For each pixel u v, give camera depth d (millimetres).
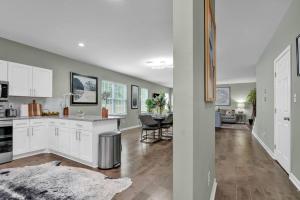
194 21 1155
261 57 4785
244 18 2770
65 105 4750
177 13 1158
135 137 5672
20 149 3391
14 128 3299
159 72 6926
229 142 4973
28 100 3980
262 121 4633
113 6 2361
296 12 2270
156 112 6215
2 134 3123
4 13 2535
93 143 3023
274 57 3441
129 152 3912
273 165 3074
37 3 2291
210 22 1744
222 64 5832
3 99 3266
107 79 6375
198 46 1281
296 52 2299
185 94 1129
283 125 2945
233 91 10711
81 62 5281
